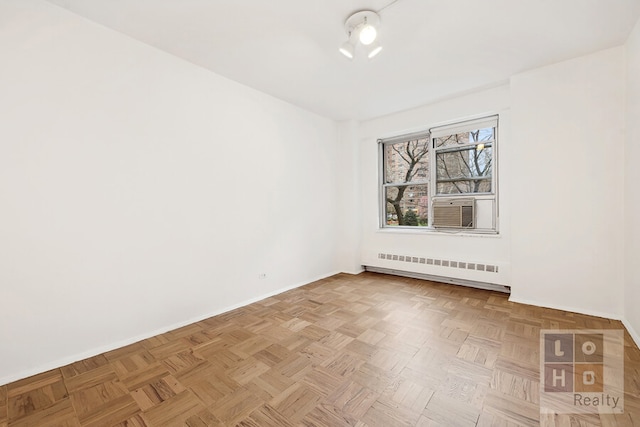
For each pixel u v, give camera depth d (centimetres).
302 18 203
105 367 192
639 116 211
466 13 199
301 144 392
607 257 256
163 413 148
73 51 199
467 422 137
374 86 321
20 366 180
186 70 263
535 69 284
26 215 182
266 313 288
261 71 285
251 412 148
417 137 419
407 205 438
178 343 226
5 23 174
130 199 228
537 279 292
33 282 185
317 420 141
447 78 303
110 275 218
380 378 175
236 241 308
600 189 258
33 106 183
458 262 362
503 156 329
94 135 209
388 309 293
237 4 188
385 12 196
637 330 215
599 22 211
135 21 207
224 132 296
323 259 432
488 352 203
